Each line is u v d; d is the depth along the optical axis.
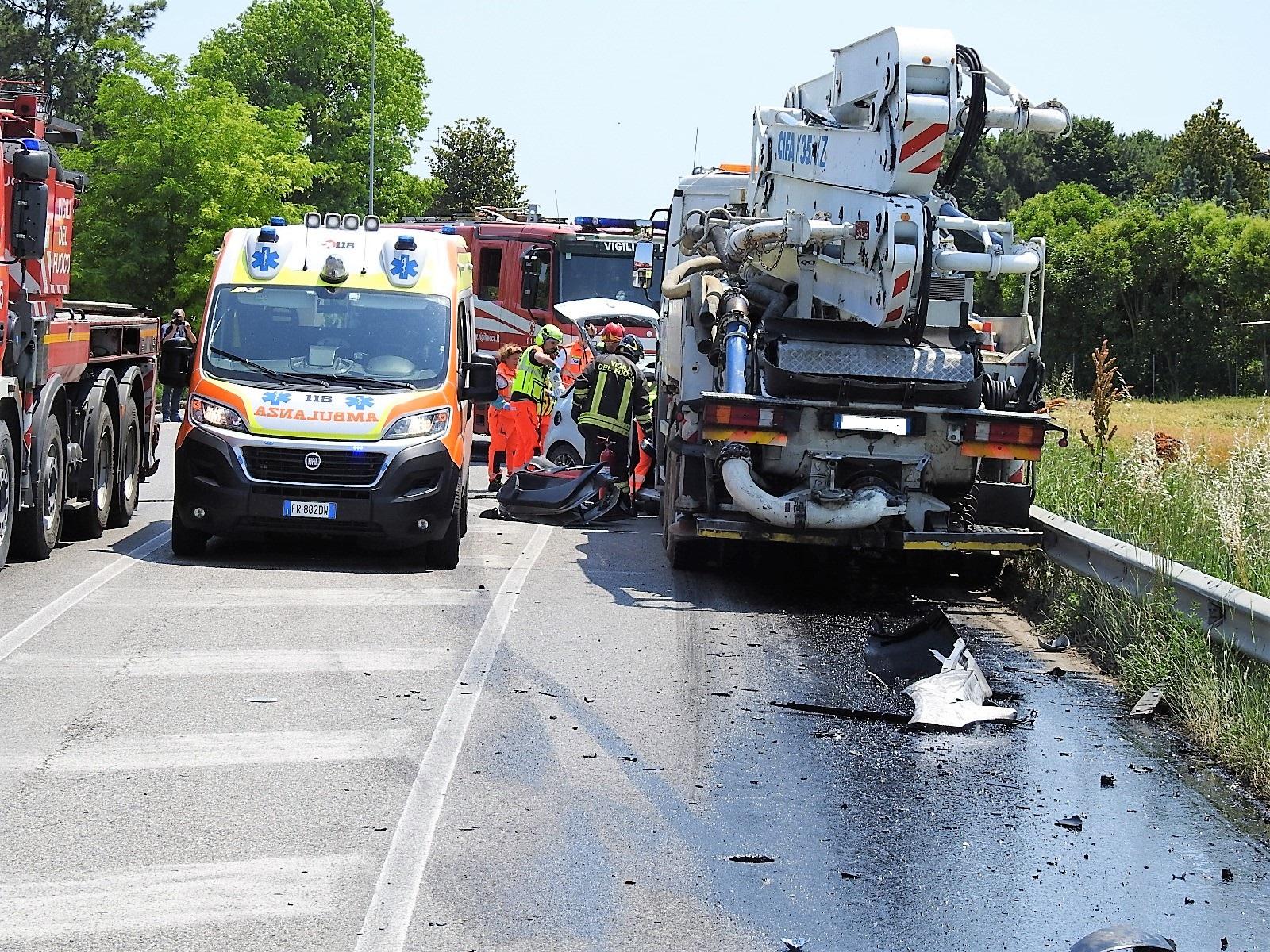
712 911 10.61
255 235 26.75
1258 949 10.37
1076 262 111.56
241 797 12.70
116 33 144.25
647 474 35.47
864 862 11.75
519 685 16.92
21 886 10.57
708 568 25.81
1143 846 12.38
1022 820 12.95
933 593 24.59
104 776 13.11
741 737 15.23
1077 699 17.42
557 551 27.66
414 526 24.28
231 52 137.12
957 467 23.45
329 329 25.72
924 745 15.27
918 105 21.70
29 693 15.70
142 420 30.42
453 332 26.12
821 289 24.38
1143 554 19.41
